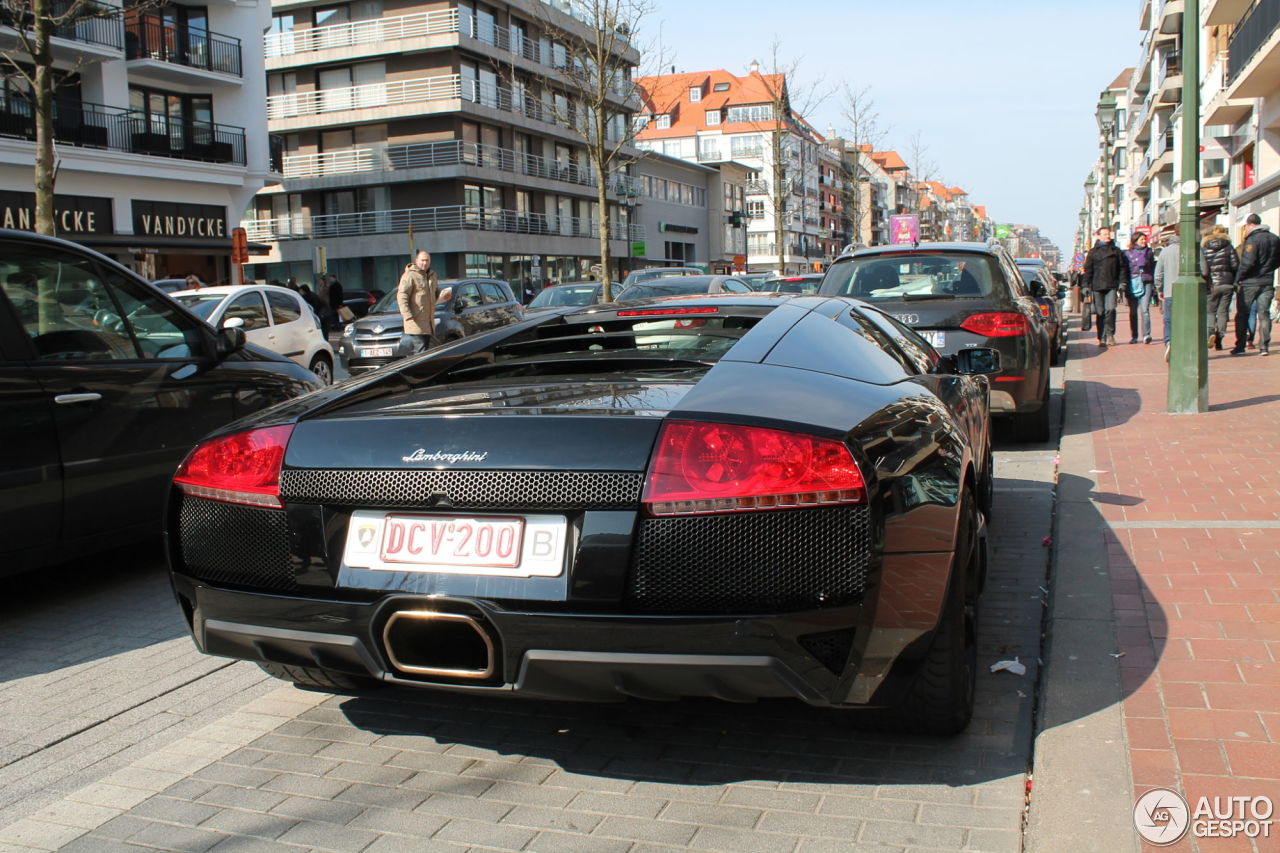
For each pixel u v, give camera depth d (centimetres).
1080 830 264
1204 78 3644
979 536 394
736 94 10981
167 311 578
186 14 3578
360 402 317
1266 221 2497
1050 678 364
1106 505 620
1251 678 353
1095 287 1873
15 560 479
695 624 253
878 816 279
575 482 261
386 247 5250
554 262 6059
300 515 285
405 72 5200
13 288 491
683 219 8025
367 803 297
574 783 305
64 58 3120
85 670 426
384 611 271
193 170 3469
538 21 3216
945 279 856
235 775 319
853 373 325
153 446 540
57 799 309
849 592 259
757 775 306
